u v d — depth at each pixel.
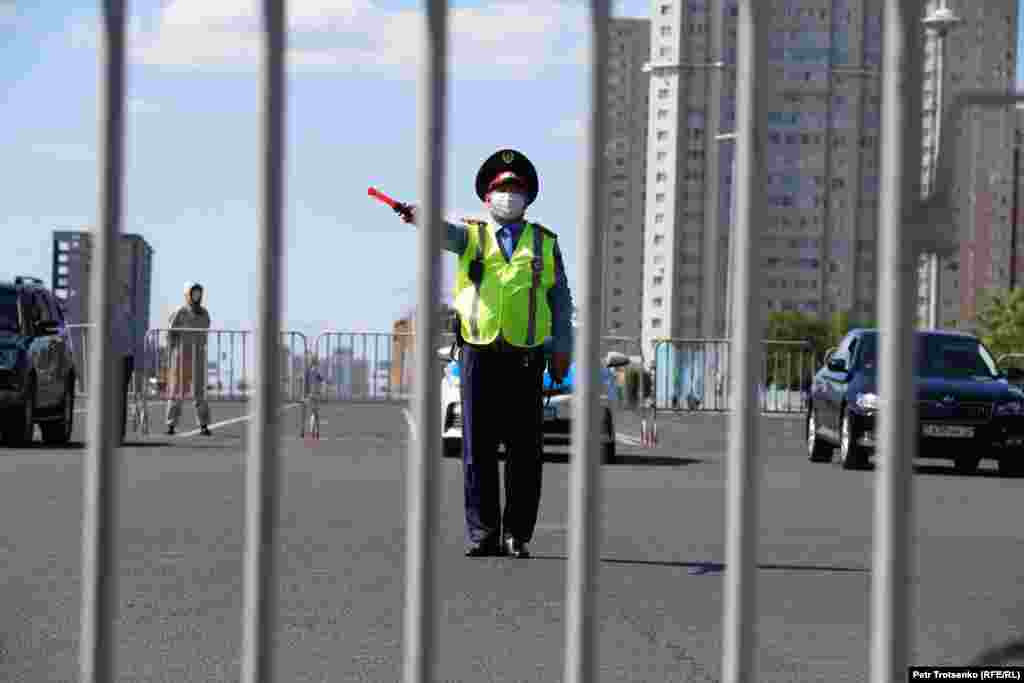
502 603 7.96
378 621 7.31
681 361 36.72
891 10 3.01
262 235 3.16
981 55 181.25
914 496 3.04
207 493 13.96
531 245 9.85
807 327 160.50
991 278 169.88
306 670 6.12
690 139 150.00
